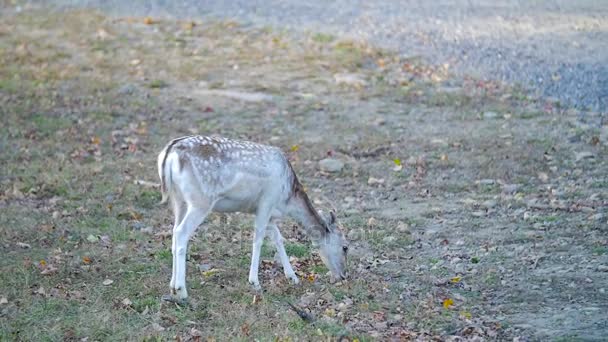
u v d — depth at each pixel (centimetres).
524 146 1598
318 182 1470
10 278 1096
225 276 1120
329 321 988
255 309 1021
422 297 1058
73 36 2431
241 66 2150
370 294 1062
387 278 1116
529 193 1393
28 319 998
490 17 2516
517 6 2627
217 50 2292
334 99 1914
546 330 962
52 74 2077
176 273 1034
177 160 1018
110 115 1816
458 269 1134
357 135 1694
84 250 1194
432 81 2014
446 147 1612
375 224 1286
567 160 1527
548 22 2445
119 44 2356
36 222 1283
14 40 2389
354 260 1170
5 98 1892
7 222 1281
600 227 1242
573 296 1045
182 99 1922
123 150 1623
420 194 1409
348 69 2109
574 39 2278
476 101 1872
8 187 1424
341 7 2697
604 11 2531
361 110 1842
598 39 2269
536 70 2061
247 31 2462
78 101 1894
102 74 2092
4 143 1633
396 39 2342
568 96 1889
